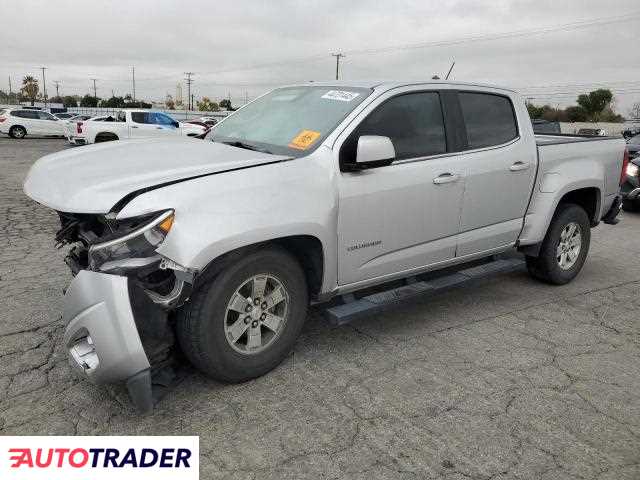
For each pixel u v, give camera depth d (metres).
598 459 2.67
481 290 5.08
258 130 3.96
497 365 3.59
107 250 2.73
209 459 2.58
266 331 3.32
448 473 2.53
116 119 22.22
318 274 3.41
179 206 2.73
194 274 2.72
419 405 3.08
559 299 4.91
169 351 2.98
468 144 4.20
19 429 2.76
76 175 3.12
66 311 2.73
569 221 5.07
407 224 3.78
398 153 3.74
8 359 3.43
